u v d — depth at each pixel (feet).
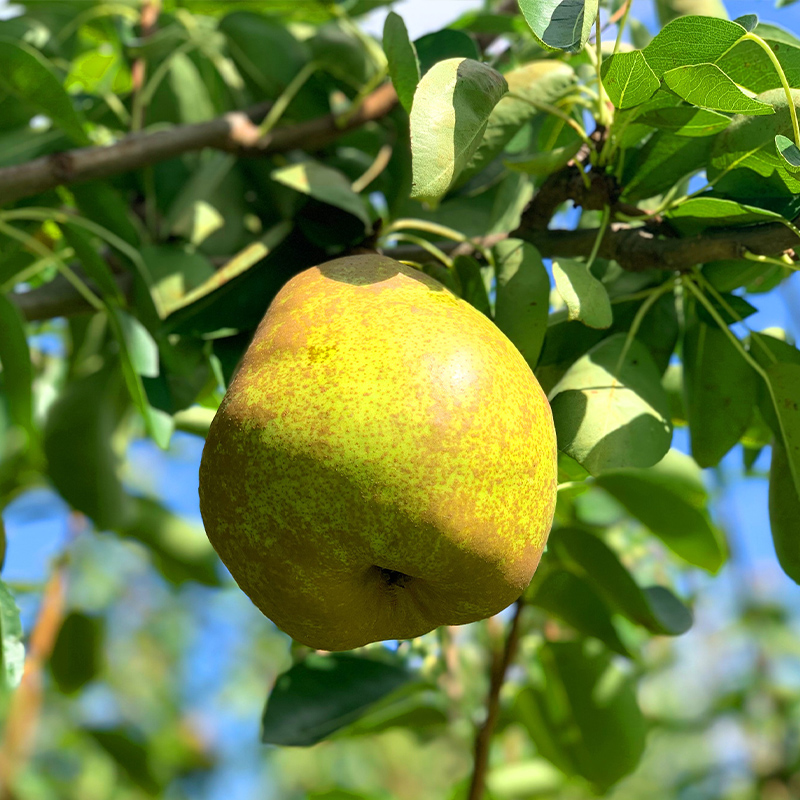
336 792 2.35
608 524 2.17
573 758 2.04
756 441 1.92
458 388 1.38
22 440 2.29
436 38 1.83
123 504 2.06
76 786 3.44
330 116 2.00
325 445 1.36
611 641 1.93
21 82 1.78
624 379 1.56
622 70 1.50
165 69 2.18
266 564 1.41
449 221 1.98
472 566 1.40
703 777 3.59
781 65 1.55
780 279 1.97
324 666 1.97
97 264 1.83
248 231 2.05
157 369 1.82
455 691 2.12
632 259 1.64
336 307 1.42
